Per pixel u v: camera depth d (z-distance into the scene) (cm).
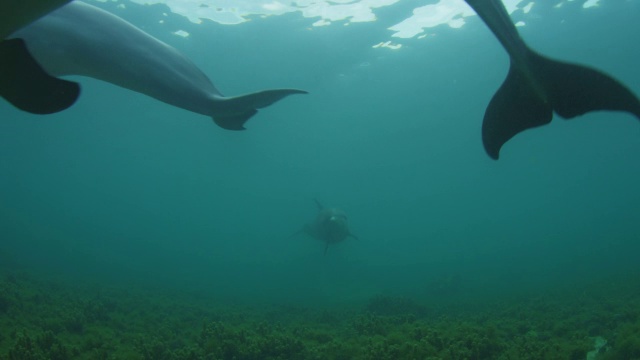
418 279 3444
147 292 1831
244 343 691
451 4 2234
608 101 163
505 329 870
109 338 768
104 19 277
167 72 289
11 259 2497
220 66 2980
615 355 588
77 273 2536
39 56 250
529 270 3133
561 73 172
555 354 591
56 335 745
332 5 2194
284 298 2328
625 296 1251
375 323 862
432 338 642
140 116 4516
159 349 662
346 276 3853
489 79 3531
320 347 682
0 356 561
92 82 3281
